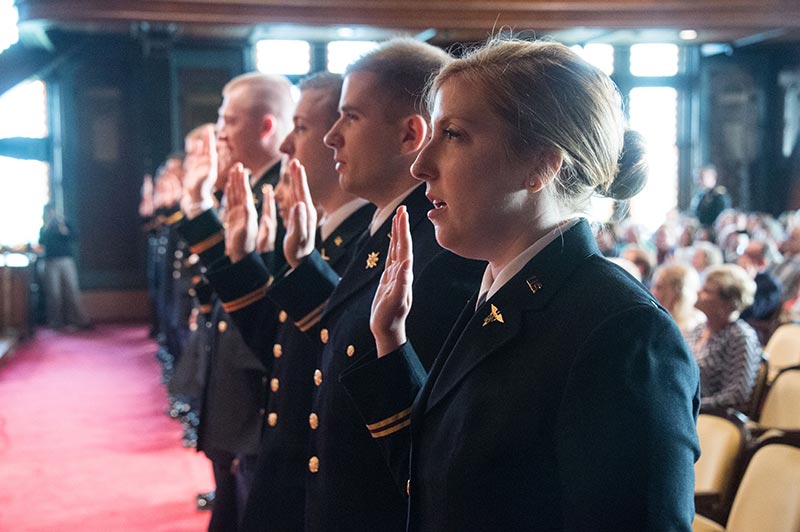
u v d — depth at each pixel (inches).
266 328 83.9
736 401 148.1
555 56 45.1
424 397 49.0
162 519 161.8
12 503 171.0
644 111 510.0
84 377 307.4
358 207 81.4
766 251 250.5
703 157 512.7
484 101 44.3
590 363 40.7
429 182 46.9
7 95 450.3
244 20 392.2
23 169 466.3
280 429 78.5
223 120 106.7
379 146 67.7
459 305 61.1
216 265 89.9
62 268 434.6
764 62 518.9
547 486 42.3
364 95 67.6
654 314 40.9
